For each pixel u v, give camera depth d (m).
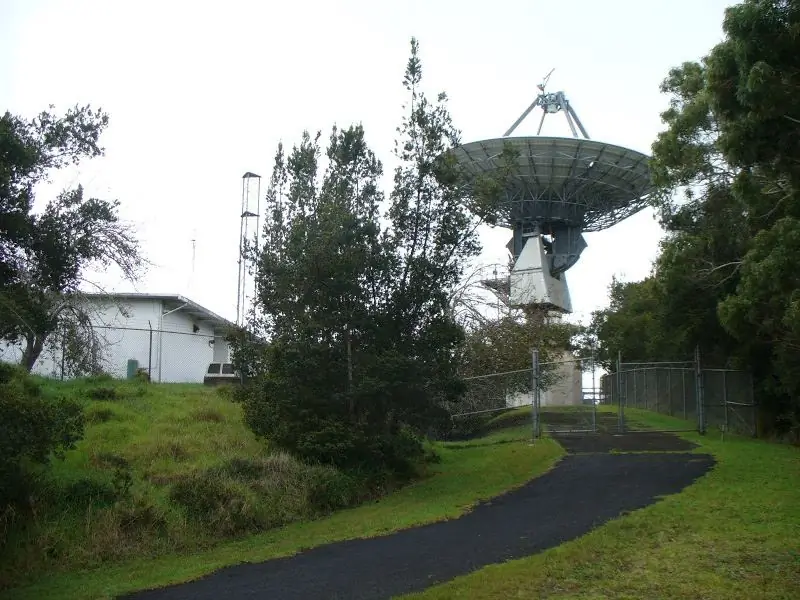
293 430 13.74
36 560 8.62
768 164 9.83
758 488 11.88
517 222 35.25
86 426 13.77
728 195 20.67
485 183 15.63
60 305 15.16
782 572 7.21
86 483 10.13
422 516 11.09
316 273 14.09
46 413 9.36
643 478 13.35
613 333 39.50
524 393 26.89
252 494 11.23
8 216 9.70
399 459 14.79
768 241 13.64
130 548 9.31
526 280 33.81
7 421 8.71
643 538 8.79
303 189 16.14
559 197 33.06
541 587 6.95
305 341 14.20
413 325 15.23
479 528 10.09
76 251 11.23
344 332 14.59
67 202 11.16
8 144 9.57
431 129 15.16
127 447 12.81
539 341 29.42
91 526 9.38
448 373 15.34
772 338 20.58
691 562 7.66
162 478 11.38
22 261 10.45
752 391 23.00
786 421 22.59
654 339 27.72
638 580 7.09
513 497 12.36
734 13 8.98
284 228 15.78
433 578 7.64
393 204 15.15
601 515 10.42
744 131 9.30
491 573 7.46
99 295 18.83
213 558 9.09
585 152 30.25
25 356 15.09
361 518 11.27
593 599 6.55
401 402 14.75
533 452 16.86
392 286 14.93
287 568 8.38
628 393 31.12
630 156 30.20
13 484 9.09
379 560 8.55
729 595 6.56
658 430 20.36
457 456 17.86
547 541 9.06
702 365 24.44
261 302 15.27
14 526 8.87
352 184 15.55
